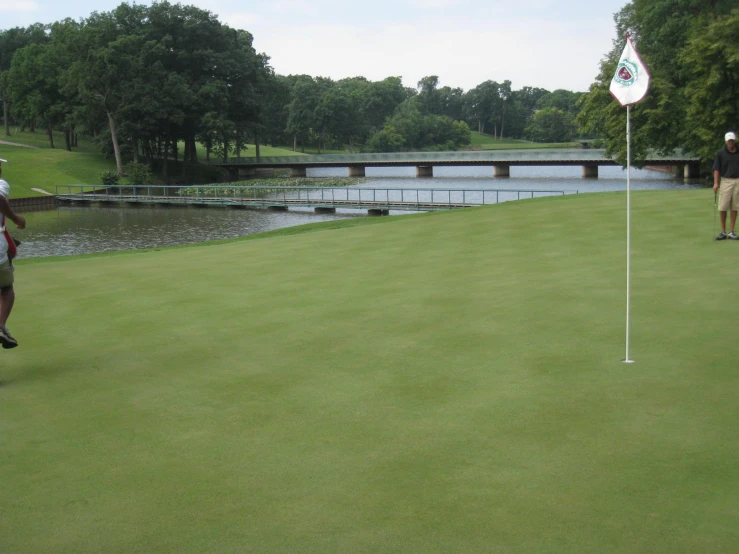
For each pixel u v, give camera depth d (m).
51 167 76.12
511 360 6.05
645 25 47.50
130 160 85.75
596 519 3.43
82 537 3.41
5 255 6.13
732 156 11.87
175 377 5.99
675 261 10.37
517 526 3.39
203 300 9.29
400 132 158.75
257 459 4.26
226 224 43.72
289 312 8.34
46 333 7.69
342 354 6.48
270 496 3.78
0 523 3.55
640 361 5.86
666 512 3.47
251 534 3.39
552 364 5.89
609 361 5.89
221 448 4.45
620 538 3.26
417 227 17.08
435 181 78.56
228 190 62.22
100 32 73.62
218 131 79.94
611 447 4.24
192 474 4.08
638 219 15.24
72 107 81.69
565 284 9.13
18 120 117.69
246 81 90.19
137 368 6.29
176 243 36.34
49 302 9.47
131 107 74.94
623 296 8.26
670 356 5.95
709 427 4.47
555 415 4.78
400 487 3.83
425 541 3.28
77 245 36.12
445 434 4.54
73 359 6.64
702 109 40.16
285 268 11.84
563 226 15.09
